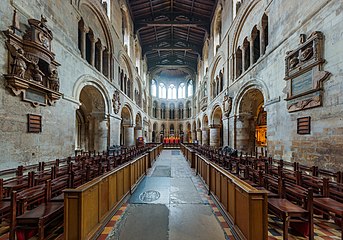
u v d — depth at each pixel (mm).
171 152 24578
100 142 13086
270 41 9320
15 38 5836
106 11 13391
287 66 7672
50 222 3496
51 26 7691
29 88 6453
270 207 4043
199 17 21969
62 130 8414
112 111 14312
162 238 3613
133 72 21250
